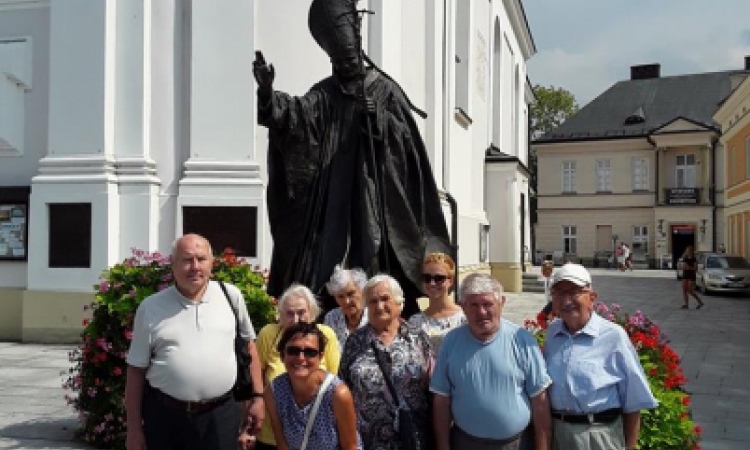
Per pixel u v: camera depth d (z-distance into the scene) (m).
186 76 12.38
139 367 4.00
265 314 6.44
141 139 12.22
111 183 12.04
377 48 13.95
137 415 4.00
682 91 56.22
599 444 3.80
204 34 12.22
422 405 3.97
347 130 5.20
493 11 28.16
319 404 3.63
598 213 55.09
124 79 12.34
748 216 33.44
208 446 4.00
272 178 5.22
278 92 5.09
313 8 5.27
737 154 36.47
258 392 4.23
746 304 24.03
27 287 12.44
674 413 5.05
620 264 49.62
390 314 3.97
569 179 56.00
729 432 7.92
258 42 12.34
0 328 12.68
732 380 10.89
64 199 12.08
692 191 51.81
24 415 7.63
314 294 5.00
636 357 3.95
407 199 5.26
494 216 26.78
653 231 53.44
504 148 32.28
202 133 12.14
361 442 3.80
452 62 19.27
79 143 12.21
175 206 12.18
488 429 3.79
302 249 5.13
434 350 4.26
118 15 12.37
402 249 5.16
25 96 12.98
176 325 3.98
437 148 17.45
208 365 3.97
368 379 3.92
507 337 3.87
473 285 3.84
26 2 12.89
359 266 5.04
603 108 56.81
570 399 3.85
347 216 5.14
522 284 27.28
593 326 3.94
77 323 12.04
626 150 54.28
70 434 6.91
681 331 16.73
